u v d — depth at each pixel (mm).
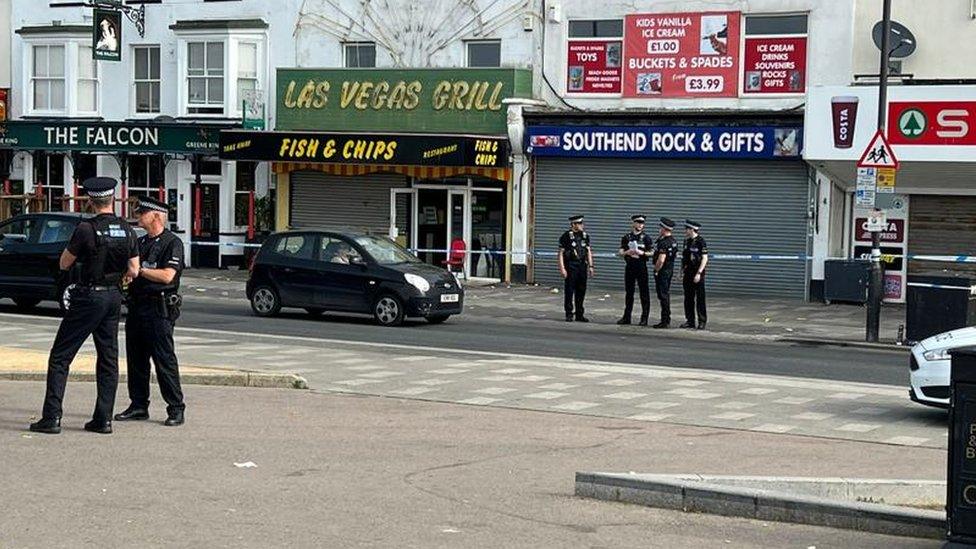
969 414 13914
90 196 20984
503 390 27734
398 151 57438
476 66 59250
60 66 68062
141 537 14945
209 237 64875
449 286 42312
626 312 44438
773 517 16312
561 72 56844
